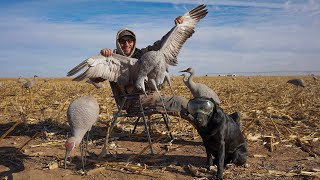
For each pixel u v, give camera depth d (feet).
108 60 8.34
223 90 31.17
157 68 8.39
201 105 7.06
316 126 12.65
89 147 9.84
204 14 9.09
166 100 9.71
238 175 7.50
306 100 19.25
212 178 7.30
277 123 12.78
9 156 8.79
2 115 14.84
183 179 7.27
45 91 28.17
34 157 8.71
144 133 11.31
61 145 9.78
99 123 13.20
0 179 7.32
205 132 7.27
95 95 24.11
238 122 8.37
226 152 7.71
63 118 13.91
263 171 7.68
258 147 9.91
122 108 9.96
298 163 8.42
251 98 21.81
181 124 12.53
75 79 8.08
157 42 9.33
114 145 9.91
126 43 9.41
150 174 7.50
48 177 7.32
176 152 9.36
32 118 13.61
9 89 29.32
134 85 8.68
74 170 7.73
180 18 8.87
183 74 14.17
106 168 7.85
